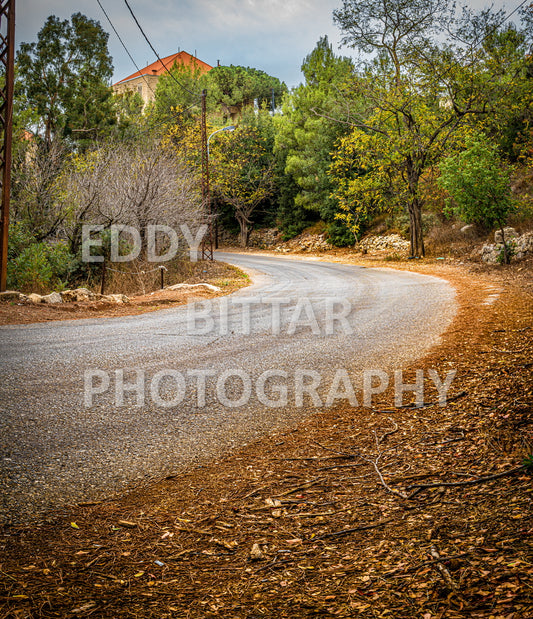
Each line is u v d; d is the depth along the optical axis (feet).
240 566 7.60
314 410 16.01
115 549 8.25
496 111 80.18
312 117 141.08
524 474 9.23
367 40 85.35
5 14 37.96
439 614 5.82
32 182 60.23
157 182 64.69
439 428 13.14
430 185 88.69
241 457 12.48
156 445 13.24
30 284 47.21
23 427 14.25
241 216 157.99
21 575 7.39
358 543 7.95
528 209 69.51
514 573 6.27
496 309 31.60
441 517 8.35
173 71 161.38
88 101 126.62
